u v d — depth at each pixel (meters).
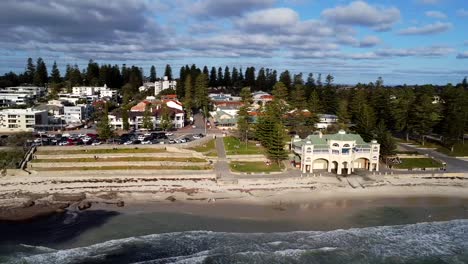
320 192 91.50
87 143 122.50
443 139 141.38
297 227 72.88
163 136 136.00
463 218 79.69
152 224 72.88
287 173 102.50
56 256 60.50
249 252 62.50
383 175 103.81
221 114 167.38
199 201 84.62
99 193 88.19
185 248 63.75
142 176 97.25
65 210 79.00
